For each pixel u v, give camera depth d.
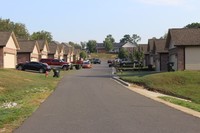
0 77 30.55
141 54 86.06
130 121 12.20
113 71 61.41
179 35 45.09
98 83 33.38
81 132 10.34
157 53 60.75
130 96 21.67
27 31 122.81
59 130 10.67
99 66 92.81
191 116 13.44
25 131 10.56
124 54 126.62
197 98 27.50
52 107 16.20
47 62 62.50
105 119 12.66
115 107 16.12
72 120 12.48
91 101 18.66
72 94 22.77
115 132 10.28
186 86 32.28
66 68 62.69
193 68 43.94
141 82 33.12
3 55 49.66
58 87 28.80
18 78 33.19
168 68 46.28
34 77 37.72
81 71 62.25
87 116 13.40
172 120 12.43
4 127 11.16
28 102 18.09
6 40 49.94
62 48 97.44
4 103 18.31
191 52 43.94
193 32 45.34
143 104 17.42
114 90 26.02
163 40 61.41
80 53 139.62
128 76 41.59
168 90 30.30
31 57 65.75
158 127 11.04
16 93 23.52
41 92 24.12
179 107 16.92
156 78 33.69
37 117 13.22
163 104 17.56
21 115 13.46
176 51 45.22
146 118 12.88
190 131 10.41
